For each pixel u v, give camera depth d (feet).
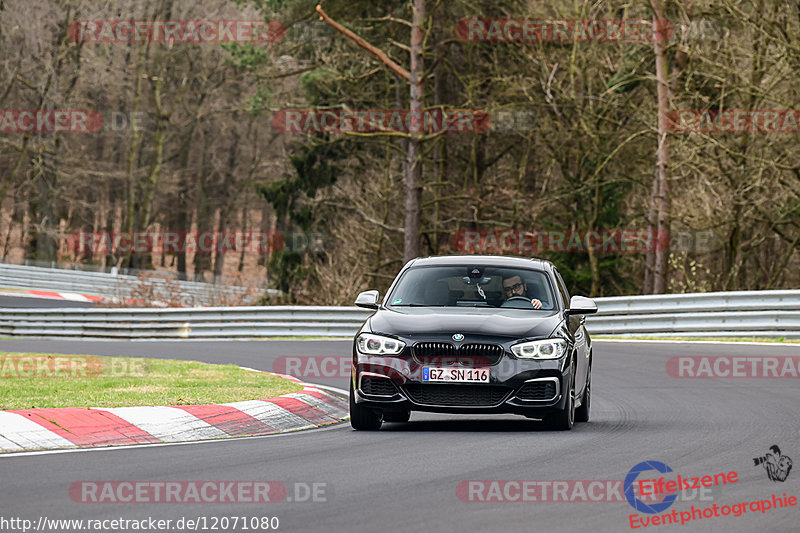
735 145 406.82
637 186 483.92
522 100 468.75
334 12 466.70
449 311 127.13
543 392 119.14
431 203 458.50
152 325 343.26
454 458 99.91
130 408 122.62
